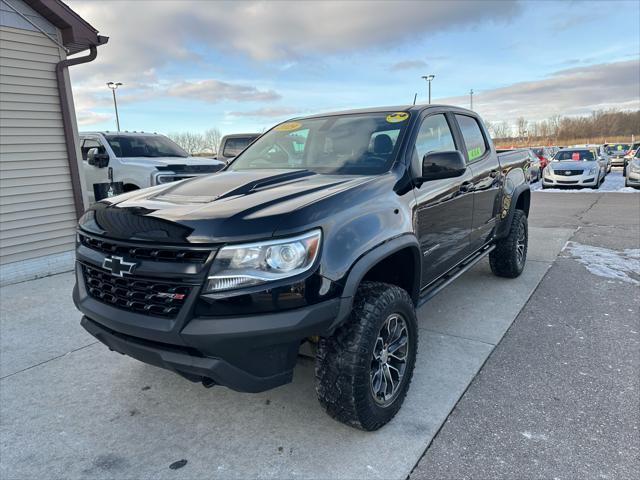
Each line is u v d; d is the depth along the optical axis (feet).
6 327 14.08
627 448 7.86
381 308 8.00
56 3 19.63
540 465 7.50
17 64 19.51
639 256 21.12
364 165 10.16
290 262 6.88
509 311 14.46
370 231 8.05
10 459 8.03
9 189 19.56
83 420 9.16
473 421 8.74
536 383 10.08
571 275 18.28
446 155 9.59
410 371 9.18
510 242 16.81
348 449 8.04
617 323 13.29
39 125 20.43
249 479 7.39
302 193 8.07
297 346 7.27
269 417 9.07
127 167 26.50
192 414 9.27
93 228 8.40
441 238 11.21
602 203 41.83
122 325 7.56
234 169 12.06
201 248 6.82
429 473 7.39
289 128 12.67
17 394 10.18
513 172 16.87
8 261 19.62
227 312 6.77
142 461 7.91
